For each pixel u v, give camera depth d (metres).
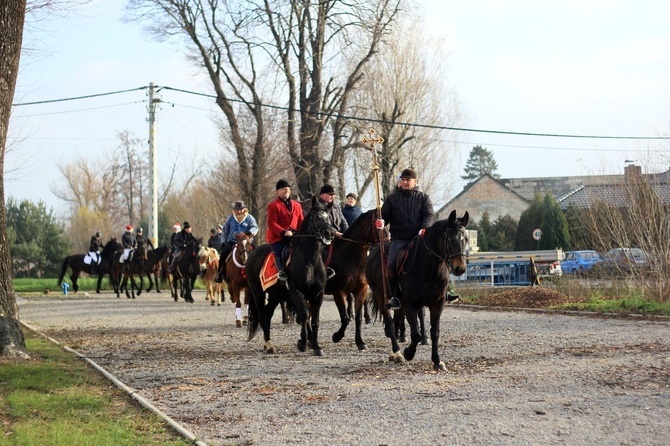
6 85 13.12
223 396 9.66
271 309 14.44
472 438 7.13
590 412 8.02
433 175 42.91
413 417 8.05
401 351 13.38
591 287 23.28
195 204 74.94
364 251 13.67
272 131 41.88
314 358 12.95
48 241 80.62
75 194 89.31
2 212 13.18
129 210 90.62
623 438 7.00
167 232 78.75
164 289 42.12
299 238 13.25
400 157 42.31
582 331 15.58
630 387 9.27
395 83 41.59
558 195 79.56
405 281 11.34
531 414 8.00
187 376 11.34
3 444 7.25
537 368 10.95
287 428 7.82
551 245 51.06
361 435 7.42
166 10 39.28
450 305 24.03
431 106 42.78
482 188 76.44
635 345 13.16
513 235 60.97
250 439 7.43
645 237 21.45
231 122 41.00
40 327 20.30
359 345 13.84
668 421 7.57
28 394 9.80
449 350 13.39
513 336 15.14
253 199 41.34
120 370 12.13
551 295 22.75
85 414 8.73
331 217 14.28
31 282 49.12
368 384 10.09
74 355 13.84
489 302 23.58
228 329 18.80
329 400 9.10
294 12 40.06
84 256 40.50
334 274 13.54
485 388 9.49
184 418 8.47
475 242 41.41
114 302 31.47
